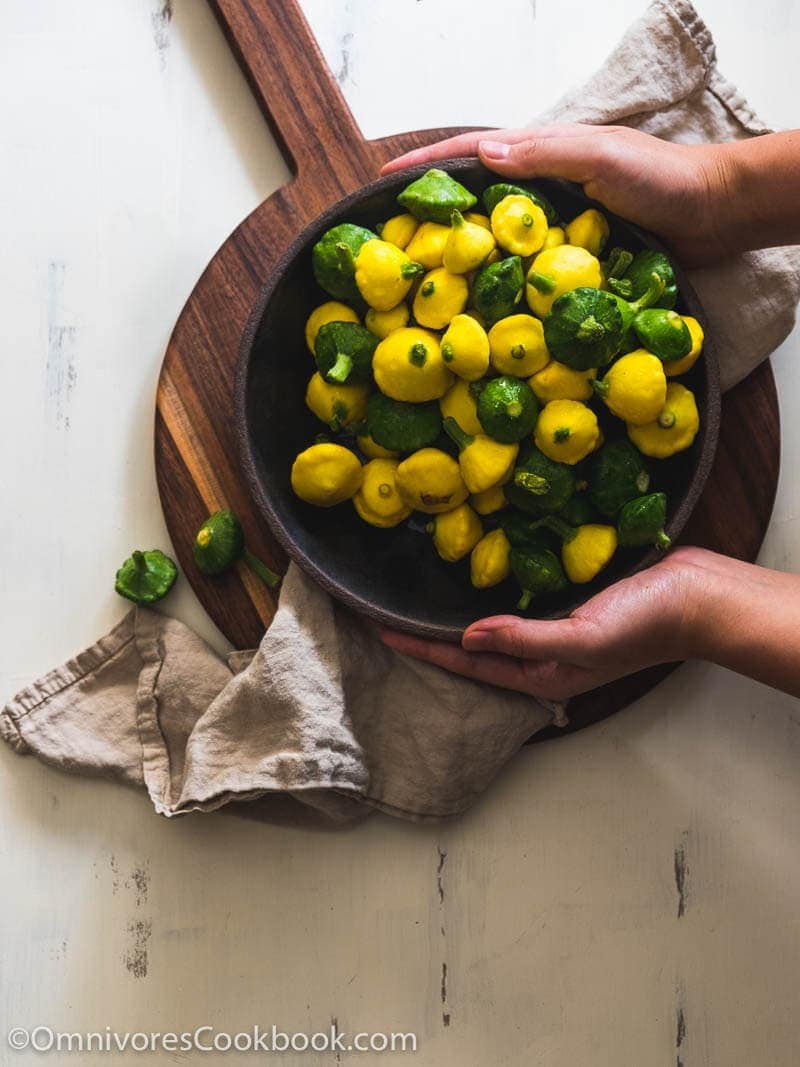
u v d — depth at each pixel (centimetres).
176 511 85
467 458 74
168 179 90
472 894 89
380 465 79
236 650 86
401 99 90
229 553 83
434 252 75
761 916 90
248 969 89
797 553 89
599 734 90
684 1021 89
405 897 89
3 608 89
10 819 89
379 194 76
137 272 90
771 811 90
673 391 75
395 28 91
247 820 89
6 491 90
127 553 90
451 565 84
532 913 89
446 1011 89
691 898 90
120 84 90
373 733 85
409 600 82
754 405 85
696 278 82
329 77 85
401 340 74
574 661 76
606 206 76
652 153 75
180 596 88
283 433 82
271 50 85
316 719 80
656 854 90
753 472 85
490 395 72
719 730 90
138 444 90
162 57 90
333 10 90
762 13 91
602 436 76
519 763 90
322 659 81
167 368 85
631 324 73
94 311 90
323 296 82
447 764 84
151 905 89
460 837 89
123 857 89
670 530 75
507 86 91
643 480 76
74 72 90
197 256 90
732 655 77
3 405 90
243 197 90
